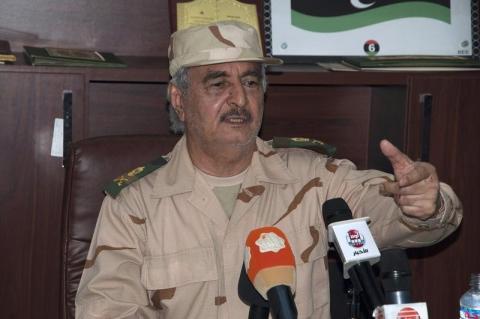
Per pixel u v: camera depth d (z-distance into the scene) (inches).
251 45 89.1
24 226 112.7
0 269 112.6
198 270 88.3
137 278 87.7
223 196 92.0
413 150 123.6
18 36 124.0
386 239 84.4
